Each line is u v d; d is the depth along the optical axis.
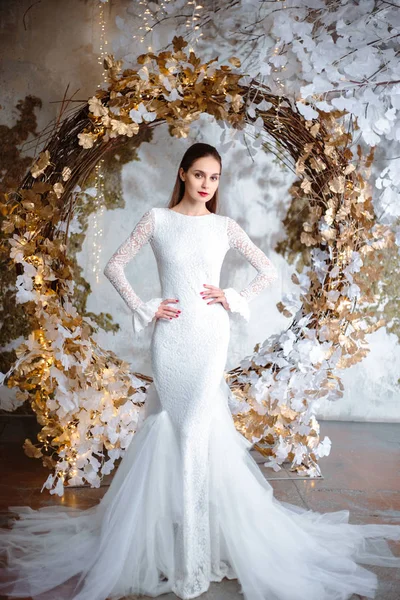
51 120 4.00
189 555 2.32
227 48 4.08
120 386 3.23
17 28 4.16
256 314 4.38
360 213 3.25
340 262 3.32
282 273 4.36
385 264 4.33
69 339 3.11
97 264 4.29
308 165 3.45
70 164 3.24
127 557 2.38
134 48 4.05
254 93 3.24
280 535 2.54
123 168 4.25
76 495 3.16
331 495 3.18
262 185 4.29
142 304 2.64
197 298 2.59
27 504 3.03
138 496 2.44
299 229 4.32
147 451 2.49
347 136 3.18
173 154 4.25
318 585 2.32
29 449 3.12
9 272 4.23
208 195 2.66
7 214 3.03
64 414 3.12
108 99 3.11
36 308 3.05
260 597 2.23
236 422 3.43
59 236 3.44
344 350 3.28
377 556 2.57
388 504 3.08
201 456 2.46
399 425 4.38
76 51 4.17
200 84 3.07
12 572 2.42
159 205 4.29
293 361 3.32
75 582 2.39
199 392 2.50
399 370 4.41
